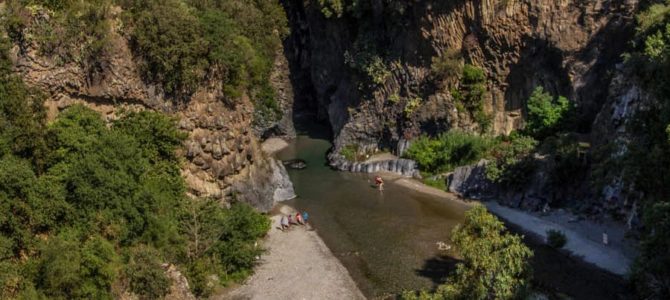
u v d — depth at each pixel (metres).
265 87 73.62
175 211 44.22
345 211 56.88
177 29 46.75
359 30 73.19
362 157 72.50
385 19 70.44
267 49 73.00
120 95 45.88
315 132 86.75
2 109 39.91
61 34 43.25
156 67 46.88
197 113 49.44
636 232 45.72
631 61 51.59
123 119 46.28
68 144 41.03
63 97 44.06
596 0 58.56
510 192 56.09
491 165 57.34
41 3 42.94
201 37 48.91
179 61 47.38
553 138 57.31
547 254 45.81
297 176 68.56
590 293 39.75
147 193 40.97
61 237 35.72
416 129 69.50
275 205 58.69
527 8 61.53
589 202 52.06
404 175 66.62
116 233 38.53
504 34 63.16
